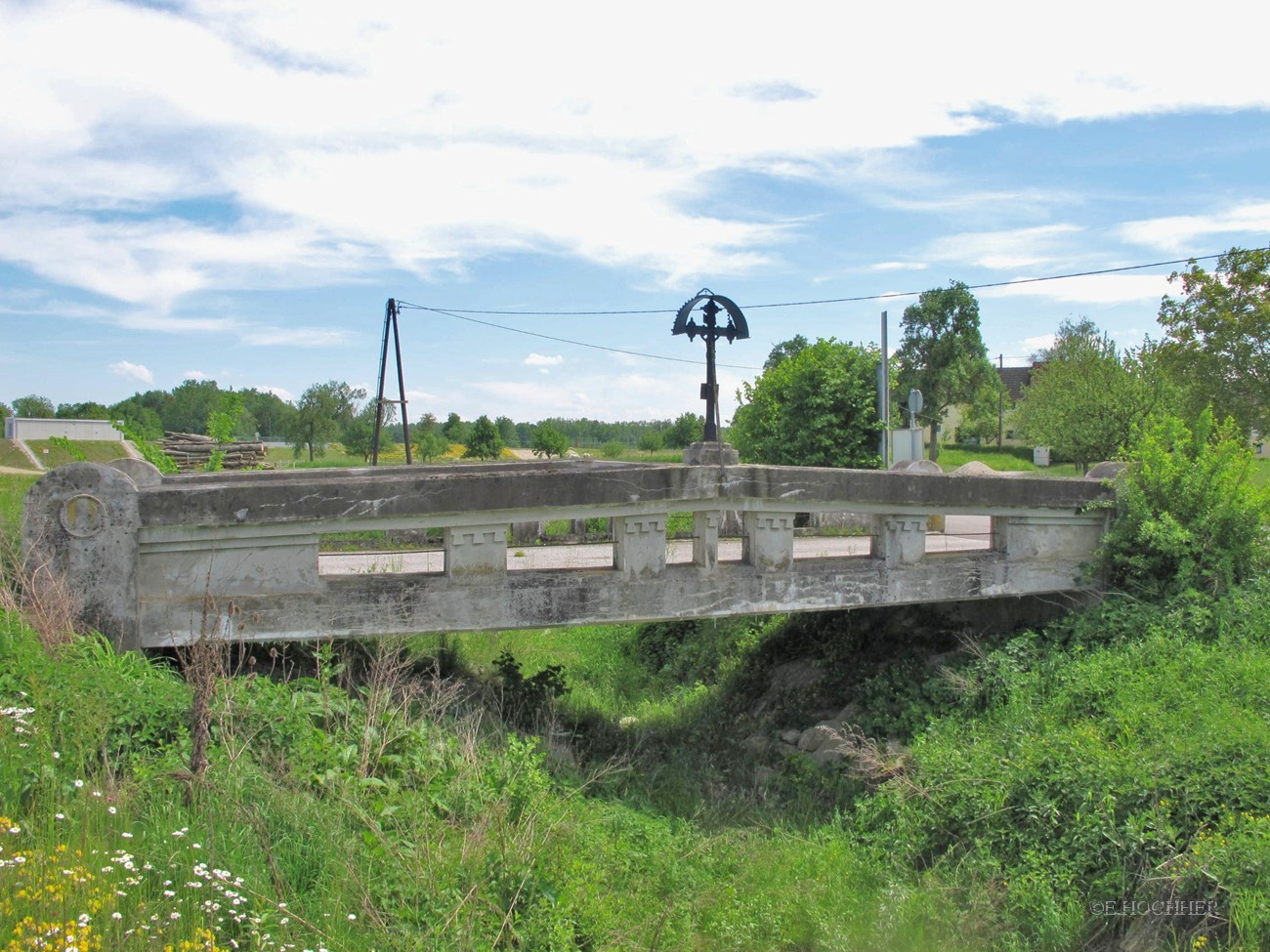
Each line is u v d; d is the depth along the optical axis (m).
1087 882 6.50
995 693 9.28
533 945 5.03
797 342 52.47
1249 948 5.49
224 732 5.78
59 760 5.05
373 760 6.34
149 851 4.54
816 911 6.61
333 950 4.32
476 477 7.79
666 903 6.25
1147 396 24.97
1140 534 9.80
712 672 12.74
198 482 10.66
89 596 6.92
